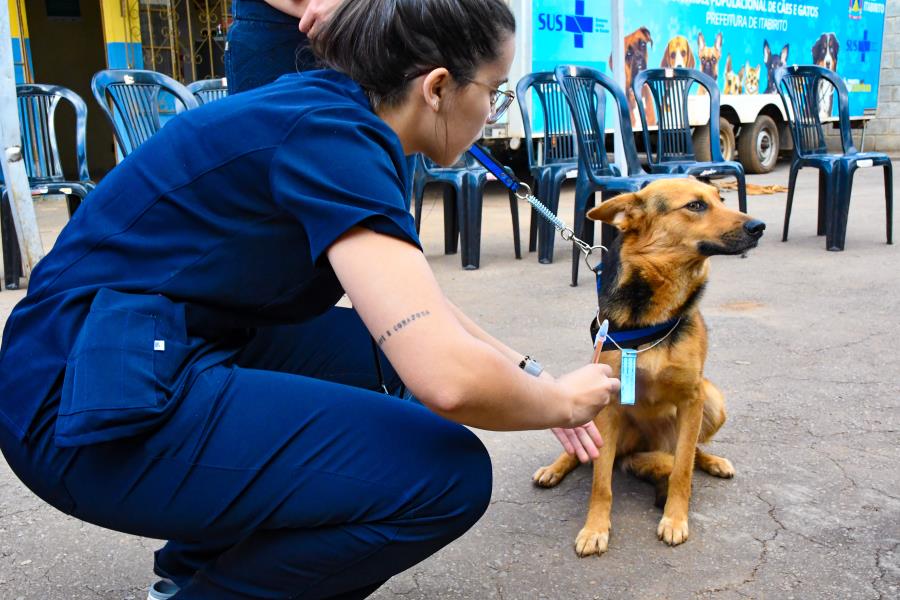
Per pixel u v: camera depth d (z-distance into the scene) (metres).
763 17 12.36
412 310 1.29
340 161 1.34
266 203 1.39
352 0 1.48
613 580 2.32
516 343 4.45
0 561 2.44
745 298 5.34
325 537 1.48
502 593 2.26
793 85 6.99
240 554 1.53
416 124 1.51
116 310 1.37
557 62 9.27
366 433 1.47
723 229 2.67
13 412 1.41
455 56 1.43
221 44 12.68
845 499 2.73
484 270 6.33
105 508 1.44
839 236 6.68
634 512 2.74
